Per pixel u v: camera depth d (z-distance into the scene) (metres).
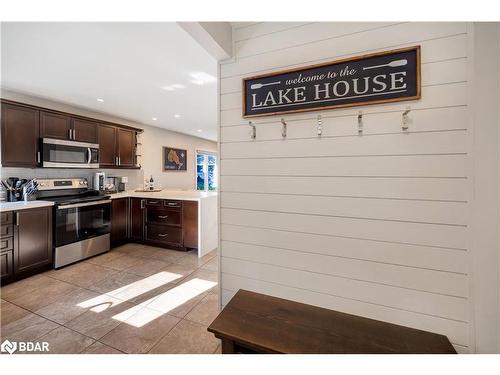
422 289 1.18
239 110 1.57
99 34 1.73
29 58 2.09
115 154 4.00
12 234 2.48
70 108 3.61
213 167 7.88
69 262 2.97
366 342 1.05
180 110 3.88
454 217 1.12
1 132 2.61
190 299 2.19
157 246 3.78
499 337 1.06
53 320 1.86
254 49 1.52
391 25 1.21
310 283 1.40
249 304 1.34
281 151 1.46
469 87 1.08
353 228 1.30
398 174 1.21
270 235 1.50
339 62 1.29
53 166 3.04
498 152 1.04
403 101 1.18
